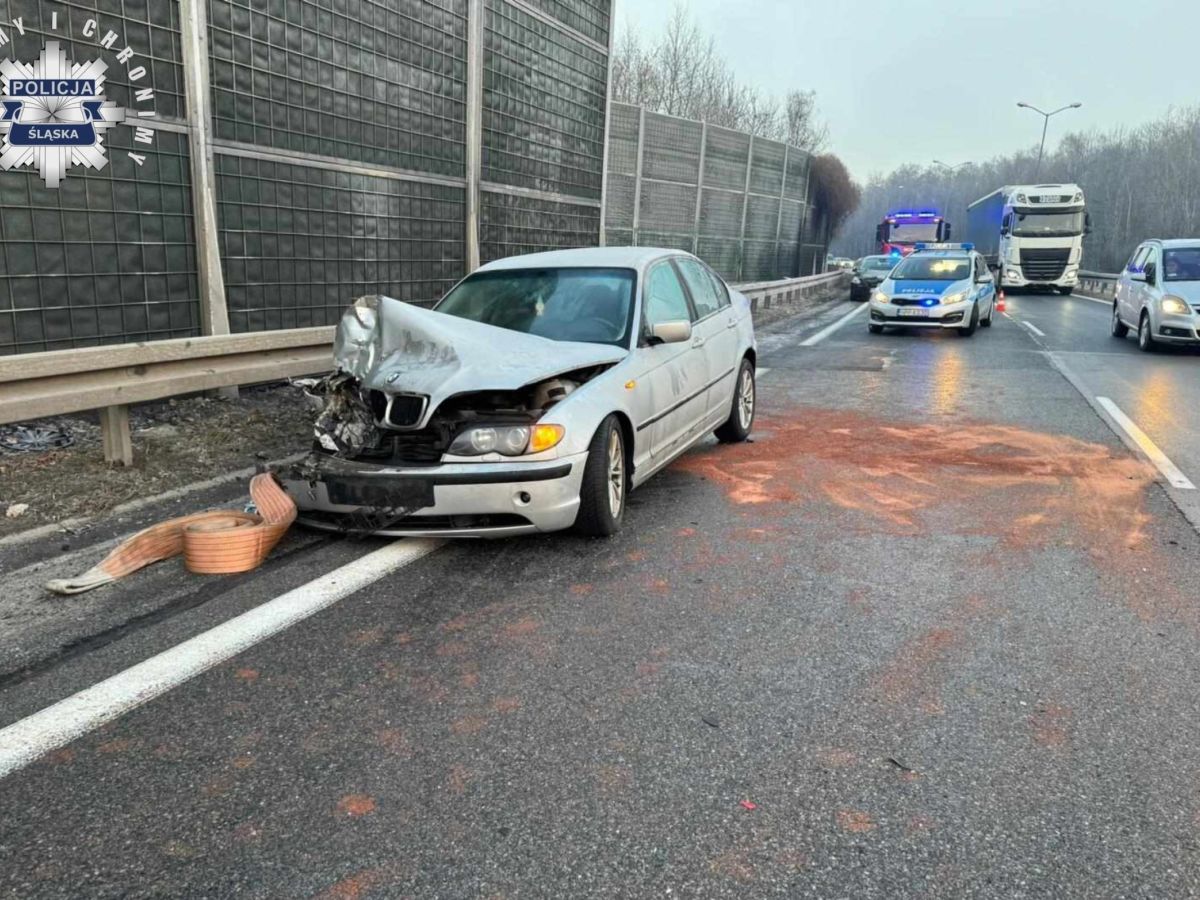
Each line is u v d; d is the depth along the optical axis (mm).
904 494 5949
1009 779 2752
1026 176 98938
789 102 48844
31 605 4035
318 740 2959
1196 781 2738
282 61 7887
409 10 9344
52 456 6051
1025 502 5758
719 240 24312
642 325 5715
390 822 2541
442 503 4465
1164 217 68938
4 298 6043
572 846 2441
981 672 3445
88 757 2857
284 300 8203
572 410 4660
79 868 2350
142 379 5820
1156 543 4949
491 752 2893
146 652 3584
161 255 7055
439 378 4617
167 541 4598
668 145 21172
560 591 4246
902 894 2266
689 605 4086
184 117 7094
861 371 12117
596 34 13305
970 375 11719
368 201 9070
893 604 4105
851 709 3170
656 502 5750
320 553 4750
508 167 11453
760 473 6516
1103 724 3064
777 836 2488
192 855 2402
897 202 130000
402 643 3680
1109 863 2373
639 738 2977
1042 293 36812
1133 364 12898
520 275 6246
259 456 5336
